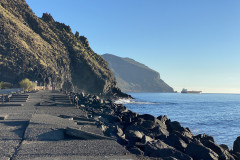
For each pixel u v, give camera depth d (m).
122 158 7.43
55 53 149.75
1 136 9.52
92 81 163.25
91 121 14.85
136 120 18.03
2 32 121.56
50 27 181.25
